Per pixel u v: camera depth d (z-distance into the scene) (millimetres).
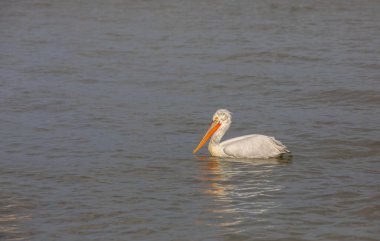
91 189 13039
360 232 10992
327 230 11070
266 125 17938
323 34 32188
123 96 21266
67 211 11914
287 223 11336
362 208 11969
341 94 21141
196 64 26141
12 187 13133
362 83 22422
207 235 10875
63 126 17734
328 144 16047
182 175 13891
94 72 24844
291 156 15195
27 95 21219
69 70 25172
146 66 25891
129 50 28938
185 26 34688
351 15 37562
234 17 37156
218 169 14281
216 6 40844
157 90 22125
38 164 14578
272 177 13703
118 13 39188
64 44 30500
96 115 18875
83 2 43281
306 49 28703
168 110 19516
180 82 23250
